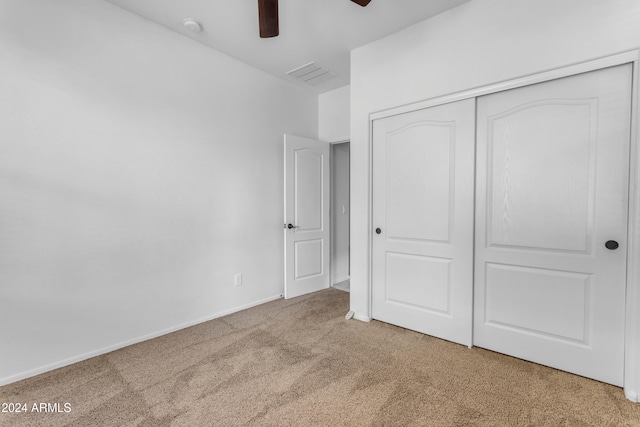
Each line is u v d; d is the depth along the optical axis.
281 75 3.43
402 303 2.66
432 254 2.46
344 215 4.43
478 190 2.24
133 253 2.36
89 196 2.13
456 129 2.30
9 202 1.83
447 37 2.30
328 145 3.91
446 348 2.28
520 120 2.05
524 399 1.69
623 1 1.67
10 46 1.81
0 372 1.82
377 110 2.71
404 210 2.61
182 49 2.63
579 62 1.80
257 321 2.84
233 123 3.04
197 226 2.77
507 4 2.03
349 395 1.73
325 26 2.49
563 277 1.93
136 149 2.36
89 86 2.12
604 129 1.77
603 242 1.79
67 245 2.04
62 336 2.04
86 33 2.10
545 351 2.01
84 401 1.69
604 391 1.74
